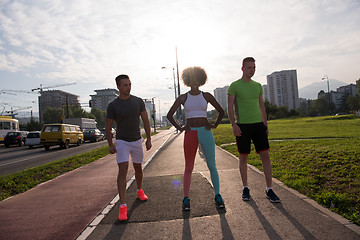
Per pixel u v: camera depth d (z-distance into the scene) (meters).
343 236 2.39
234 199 3.66
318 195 3.46
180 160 8.12
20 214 3.71
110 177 6.12
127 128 3.47
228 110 3.66
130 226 2.97
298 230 2.56
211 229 2.73
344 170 4.45
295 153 6.79
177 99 3.50
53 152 16.36
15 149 21.45
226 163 6.84
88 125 34.44
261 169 5.52
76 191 4.93
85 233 2.87
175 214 3.24
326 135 12.27
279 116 72.88
